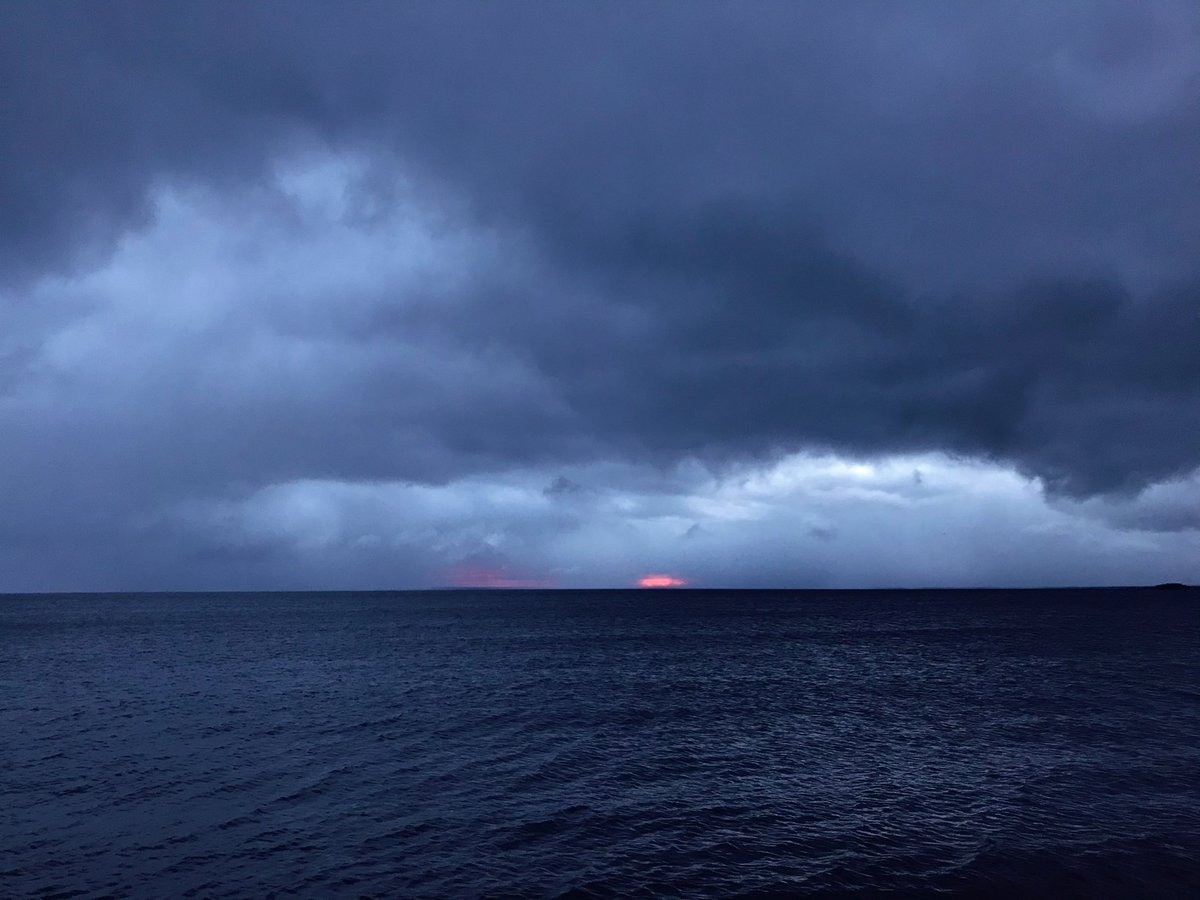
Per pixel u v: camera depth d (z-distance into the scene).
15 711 48.75
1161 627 119.06
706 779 31.81
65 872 22.39
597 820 26.64
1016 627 121.94
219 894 20.80
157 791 30.48
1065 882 20.84
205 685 60.41
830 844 24.08
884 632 114.56
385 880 21.62
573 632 118.38
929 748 37.00
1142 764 33.22
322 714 46.91
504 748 37.47
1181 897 19.86
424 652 86.56
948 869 21.88
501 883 21.31
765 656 80.69
